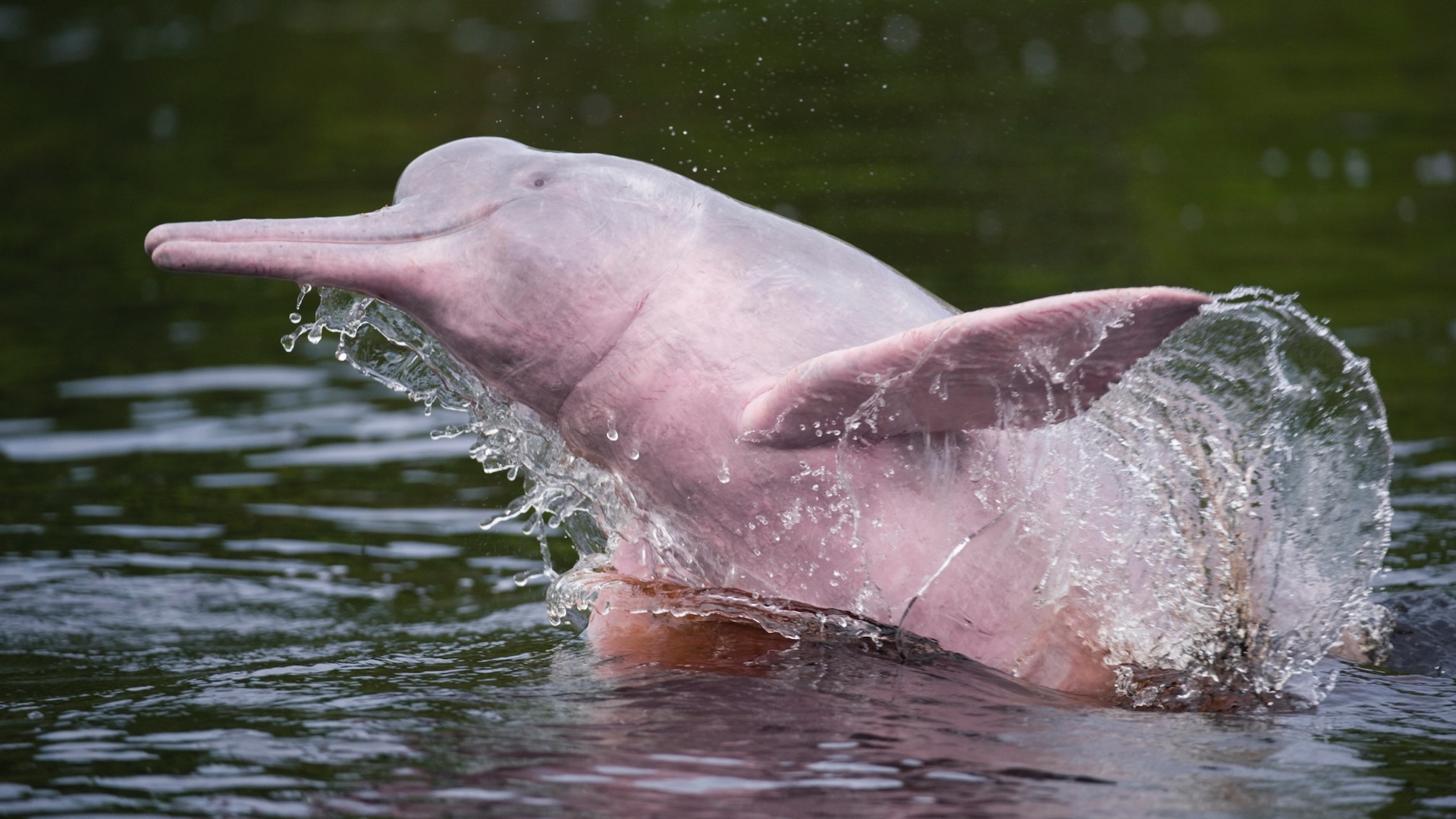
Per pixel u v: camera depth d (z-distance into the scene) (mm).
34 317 43812
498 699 17641
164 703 17875
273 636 21875
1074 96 69875
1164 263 44875
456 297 19578
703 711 17016
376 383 38719
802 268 19984
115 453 32781
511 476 22594
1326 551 19844
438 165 20312
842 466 19031
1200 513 19953
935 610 19328
